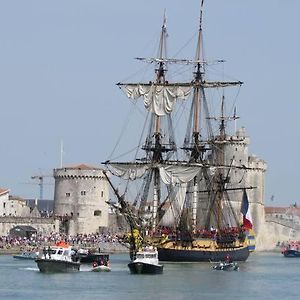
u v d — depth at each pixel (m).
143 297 147.50
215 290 163.50
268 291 166.62
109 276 181.12
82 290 155.38
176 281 175.25
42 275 181.25
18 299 143.00
